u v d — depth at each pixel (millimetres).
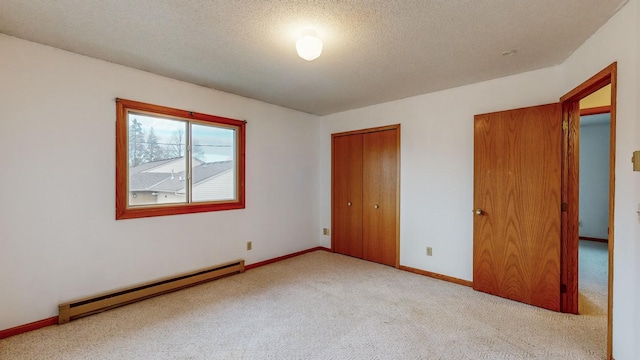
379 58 2562
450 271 3395
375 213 4184
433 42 2264
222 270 3471
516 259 2793
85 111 2527
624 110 1742
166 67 2787
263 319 2463
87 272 2549
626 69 1724
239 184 3752
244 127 3777
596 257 4301
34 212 2291
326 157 4875
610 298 1860
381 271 3768
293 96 3766
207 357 1938
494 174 2934
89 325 2338
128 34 2152
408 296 2943
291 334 2225
